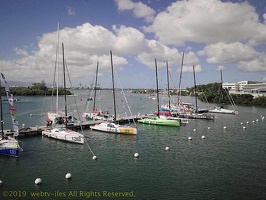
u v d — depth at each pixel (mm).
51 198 22812
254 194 23797
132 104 137500
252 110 108562
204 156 36000
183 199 22750
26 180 26672
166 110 89750
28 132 47594
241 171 29875
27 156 34906
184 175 28516
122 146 41188
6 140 36031
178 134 52281
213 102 152375
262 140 46969
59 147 39844
